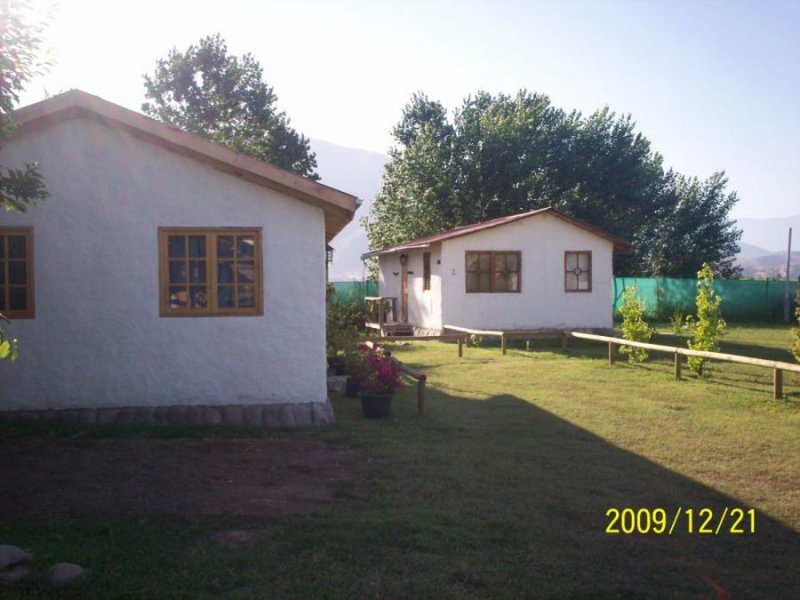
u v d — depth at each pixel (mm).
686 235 38812
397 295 25156
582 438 8297
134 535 4895
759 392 11469
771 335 22203
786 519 5652
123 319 8703
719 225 39188
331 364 12445
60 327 8609
